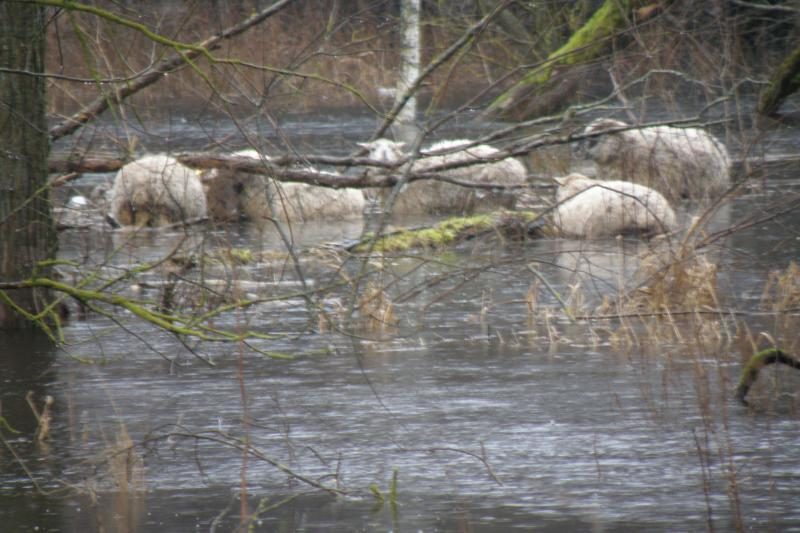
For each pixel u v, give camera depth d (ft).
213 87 106.22
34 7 148.46
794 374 127.54
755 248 206.80
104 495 95.86
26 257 153.48
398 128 389.19
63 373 135.85
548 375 131.03
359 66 326.44
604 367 133.80
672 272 165.89
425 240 216.74
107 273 178.19
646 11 239.71
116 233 242.37
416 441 108.37
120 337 153.58
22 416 118.42
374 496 94.48
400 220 262.67
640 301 161.38
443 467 100.99
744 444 104.58
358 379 131.54
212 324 156.87
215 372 136.05
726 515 88.33
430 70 165.17
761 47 316.19
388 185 174.60
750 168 213.46
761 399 118.73
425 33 323.98
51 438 110.93
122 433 109.91
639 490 94.22
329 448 106.93
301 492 95.86
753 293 169.27
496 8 165.58
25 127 150.00
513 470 99.86
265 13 161.17
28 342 150.92
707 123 174.09
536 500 92.63
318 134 399.44
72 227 196.54
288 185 265.34
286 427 113.29
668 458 101.76
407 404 120.88
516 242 222.89
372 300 160.76
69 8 100.48
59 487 97.71
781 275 179.22
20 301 155.33
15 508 92.73
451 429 111.86
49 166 173.27
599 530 86.02
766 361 117.60
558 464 101.04
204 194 258.78
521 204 261.65
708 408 113.29
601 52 319.27
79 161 178.19
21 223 152.56
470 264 197.47
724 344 141.59
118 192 253.65
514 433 110.01
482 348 145.38
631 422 112.47
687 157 270.26
